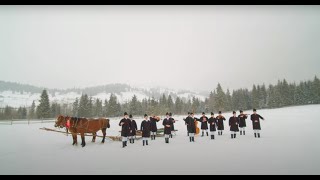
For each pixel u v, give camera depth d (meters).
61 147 12.45
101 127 13.72
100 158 9.30
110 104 91.75
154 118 15.61
